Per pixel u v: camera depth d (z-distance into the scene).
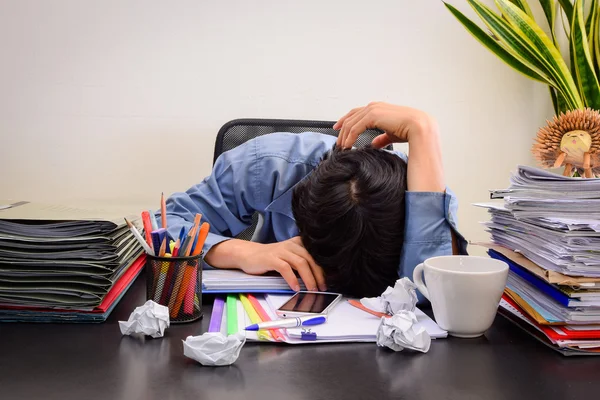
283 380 0.53
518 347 0.64
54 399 0.49
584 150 0.77
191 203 1.09
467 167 2.02
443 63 1.97
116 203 1.86
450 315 0.67
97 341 0.64
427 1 1.94
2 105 1.80
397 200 0.81
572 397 0.51
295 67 1.90
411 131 0.90
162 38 1.84
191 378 0.54
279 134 1.15
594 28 1.78
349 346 0.64
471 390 0.52
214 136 1.88
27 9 1.78
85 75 1.82
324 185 0.80
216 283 0.84
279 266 0.85
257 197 1.08
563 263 0.61
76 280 0.72
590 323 0.63
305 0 1.89
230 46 1.87
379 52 1.93
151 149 1.86
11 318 0.72
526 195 0.69
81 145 1.83
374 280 0.82
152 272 0.71
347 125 1.00
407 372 0.56
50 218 0.74
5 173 1.81
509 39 1.74
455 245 0.86
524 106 2.02
